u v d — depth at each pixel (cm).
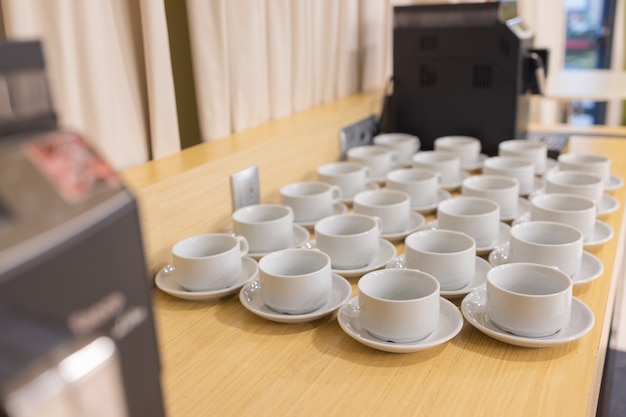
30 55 35
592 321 73
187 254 89
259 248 96
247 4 116
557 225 91
